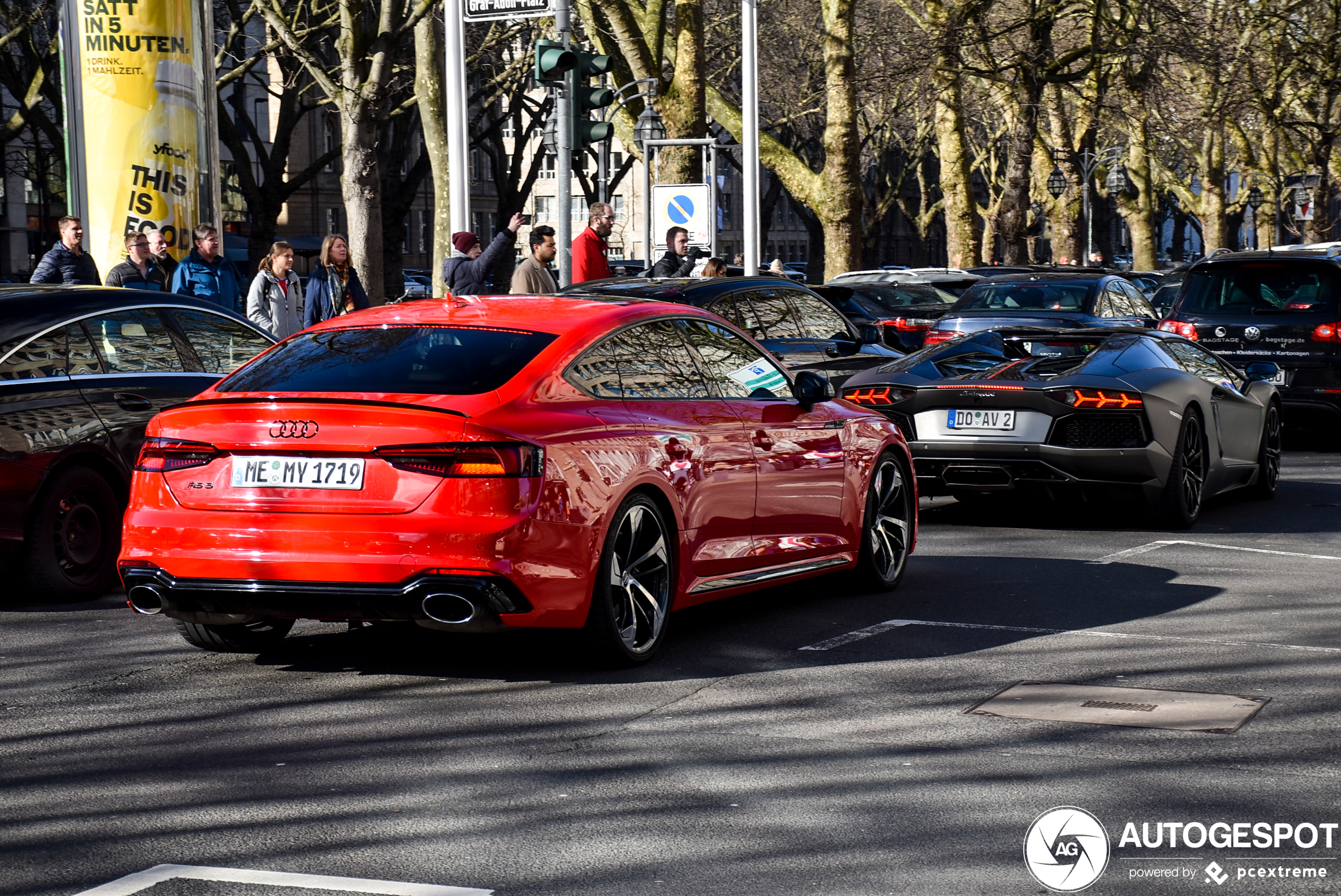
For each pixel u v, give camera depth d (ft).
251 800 15.75
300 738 18.17
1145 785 15.90
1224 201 166.91
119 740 18.16
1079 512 38.50
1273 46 139.85
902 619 25.08
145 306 29.66
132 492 20.89
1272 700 19.48
